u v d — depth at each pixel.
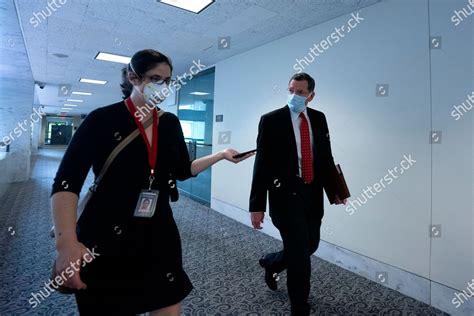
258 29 3.06
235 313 1.79
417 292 2.01
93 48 3.82
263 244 3.04
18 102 6.00
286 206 1.63
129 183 0.91
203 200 4.91
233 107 4.09
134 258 0.94
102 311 0.89
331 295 2.05
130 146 0.92
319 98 2.82
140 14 2.76
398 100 2.16
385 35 2.26
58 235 0.76
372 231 2.32
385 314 1.82
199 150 5.09
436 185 1.94
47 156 12.70
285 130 1.72
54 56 4.21
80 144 0.86
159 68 0.93
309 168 1.71
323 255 2.73
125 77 1.00
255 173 1.74
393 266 2.17
